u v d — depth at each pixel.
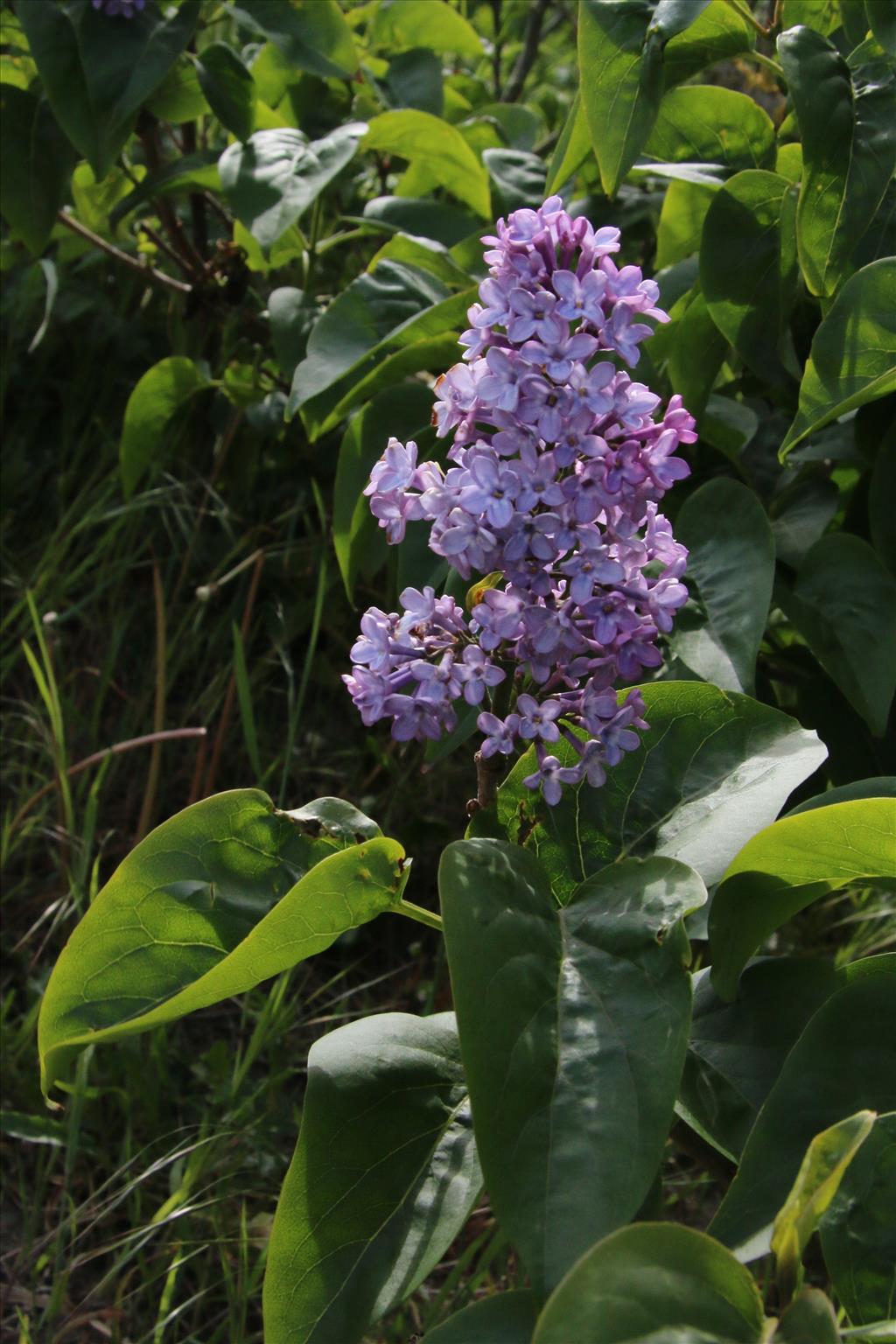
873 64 1.02
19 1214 1.08
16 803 1.30
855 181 1.00
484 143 1.52
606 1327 0.80
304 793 1.33
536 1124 0.84
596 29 1.03
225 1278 1.01
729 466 1.11
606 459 0.86
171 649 1.34
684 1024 0.85
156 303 1.69
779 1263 0.83
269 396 1.43
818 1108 0.87
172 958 0.90
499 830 0.93
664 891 0.87
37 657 1.41
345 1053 0.91
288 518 1.50
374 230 1.32
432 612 0.90
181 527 1.46
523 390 0.86
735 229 1.05
